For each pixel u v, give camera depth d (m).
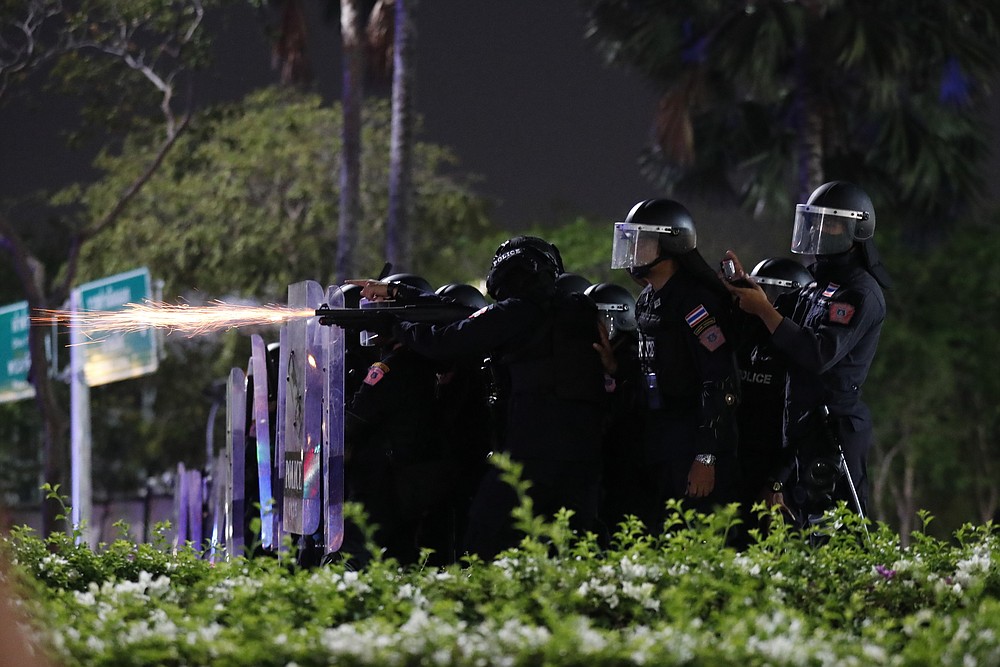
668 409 19.84
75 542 19.03
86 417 60.75
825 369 19.97
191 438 123.38
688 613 12.37
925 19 71.56
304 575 14.79
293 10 77.00
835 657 10.84
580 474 19.94
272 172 109.62
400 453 21.36
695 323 19.34
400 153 72.38
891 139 73.62
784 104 78.50
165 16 68.38
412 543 22.11
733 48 69.69
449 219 117.25
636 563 14.70
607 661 10.49
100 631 11.60
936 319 123.06
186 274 108.88
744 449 21.20
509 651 10.75
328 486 20.67
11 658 4.74
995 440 130.25
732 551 14.75
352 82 76.38
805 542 15.88
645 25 73.94
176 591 15.05
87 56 68.62
